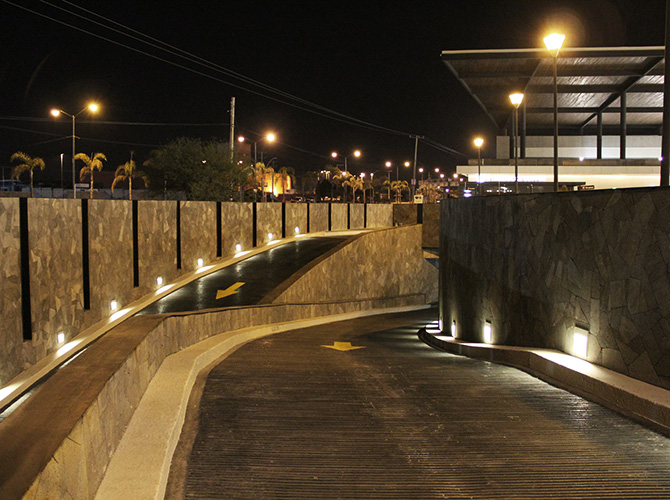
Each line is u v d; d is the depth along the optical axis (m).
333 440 5.85
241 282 27.38
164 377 7.44
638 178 50.78
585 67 49.84
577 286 9.90
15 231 16.75
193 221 29.50
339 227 45.59
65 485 3.14
